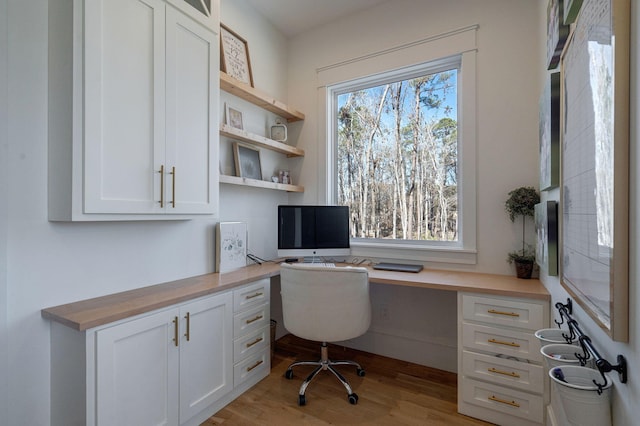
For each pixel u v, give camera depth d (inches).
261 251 110.5
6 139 52.4
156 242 75.7
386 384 86.7
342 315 75.1
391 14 104.6
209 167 77.0
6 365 52.4
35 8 55.2
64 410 54.4
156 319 60.3
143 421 57.7
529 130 83.9
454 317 95.3
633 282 28.5
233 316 77.9
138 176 61.7
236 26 101.4
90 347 50.8
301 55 122.5
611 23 30.0
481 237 90.0
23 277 54.1
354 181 116.1
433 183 101.6
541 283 75.1
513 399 67.7
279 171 118.6
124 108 59.3
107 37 56.6
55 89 55.2
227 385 75.7
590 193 36.6
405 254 102.1
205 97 76.1
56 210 55.4
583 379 37.1
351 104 117.3
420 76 104.1
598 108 33.8
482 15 90.3
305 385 78.2
